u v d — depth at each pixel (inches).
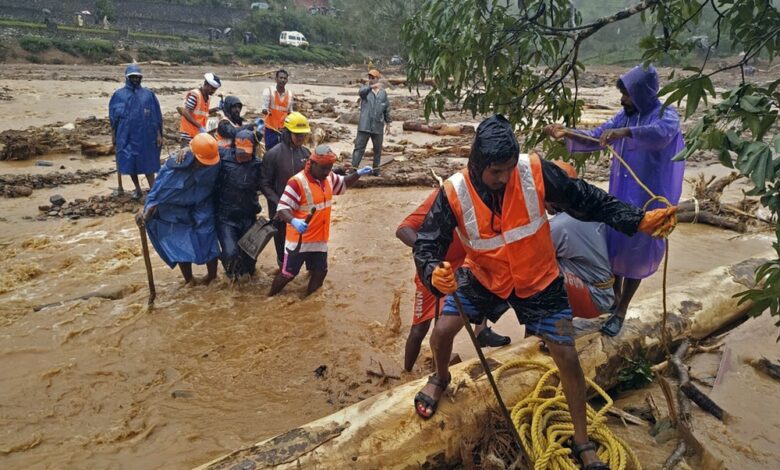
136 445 170.1
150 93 390.0
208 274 276.7
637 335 189.8
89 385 197.5
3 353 214.2
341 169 471.5
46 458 164.2
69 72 1318.9
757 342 201.3
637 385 185.9
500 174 118.9
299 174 245.8
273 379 202.7
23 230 335.9
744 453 150.3
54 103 805.9
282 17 2212.1
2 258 295.3
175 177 246.4
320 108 846.5
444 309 143.6
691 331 204.5
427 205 179.3
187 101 408.5
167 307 251.8
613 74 1788.9
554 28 177.3
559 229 170.1
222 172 262.7
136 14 1930.4
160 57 1726.1
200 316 244.7
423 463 144.9
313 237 252.4
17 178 425.1
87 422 179.8
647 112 172.7
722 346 203.2
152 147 392.2
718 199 391.5
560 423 151.8
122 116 381.4
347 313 249.1
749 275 231.5
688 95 125.4
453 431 148.2
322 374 205.3
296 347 222.2
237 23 2137.1
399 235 179.2
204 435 174.2
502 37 183.3
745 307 220.2
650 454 154.9
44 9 1706.4
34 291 263.9
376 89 463.8
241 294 265.4
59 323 235.8
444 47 178.9
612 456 142.5
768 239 346.0
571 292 169.8
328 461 137.3
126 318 241.6
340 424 145.2
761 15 139.3
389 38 2263.8
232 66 1814.7
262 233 257.1
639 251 175.8
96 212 365.7
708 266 303.6
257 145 273.3
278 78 412.8
